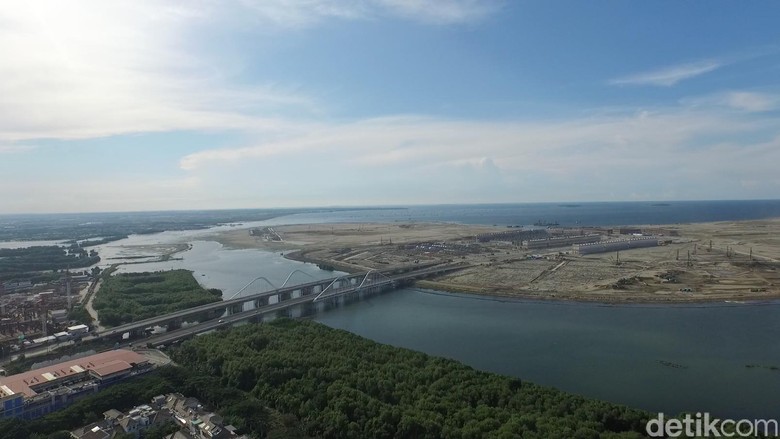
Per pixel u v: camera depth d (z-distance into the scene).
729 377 148.62
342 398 118.06
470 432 100.69
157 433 109.75
